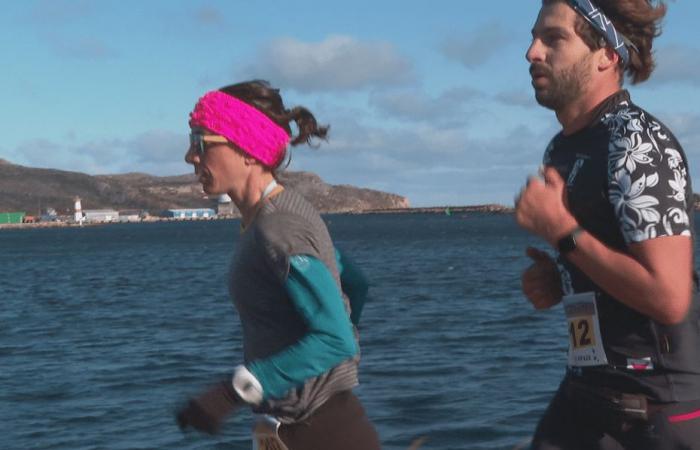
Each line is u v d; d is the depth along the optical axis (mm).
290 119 3102
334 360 2908
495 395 11758
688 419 2777
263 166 3064
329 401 3029
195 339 19406
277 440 3051
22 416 11797
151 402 12445
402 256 57094
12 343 19938
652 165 2693
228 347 17875
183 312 25969
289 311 2980
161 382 14078
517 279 35188
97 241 113562
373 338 18203
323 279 2900
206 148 3051
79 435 10672
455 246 70250
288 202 3027
